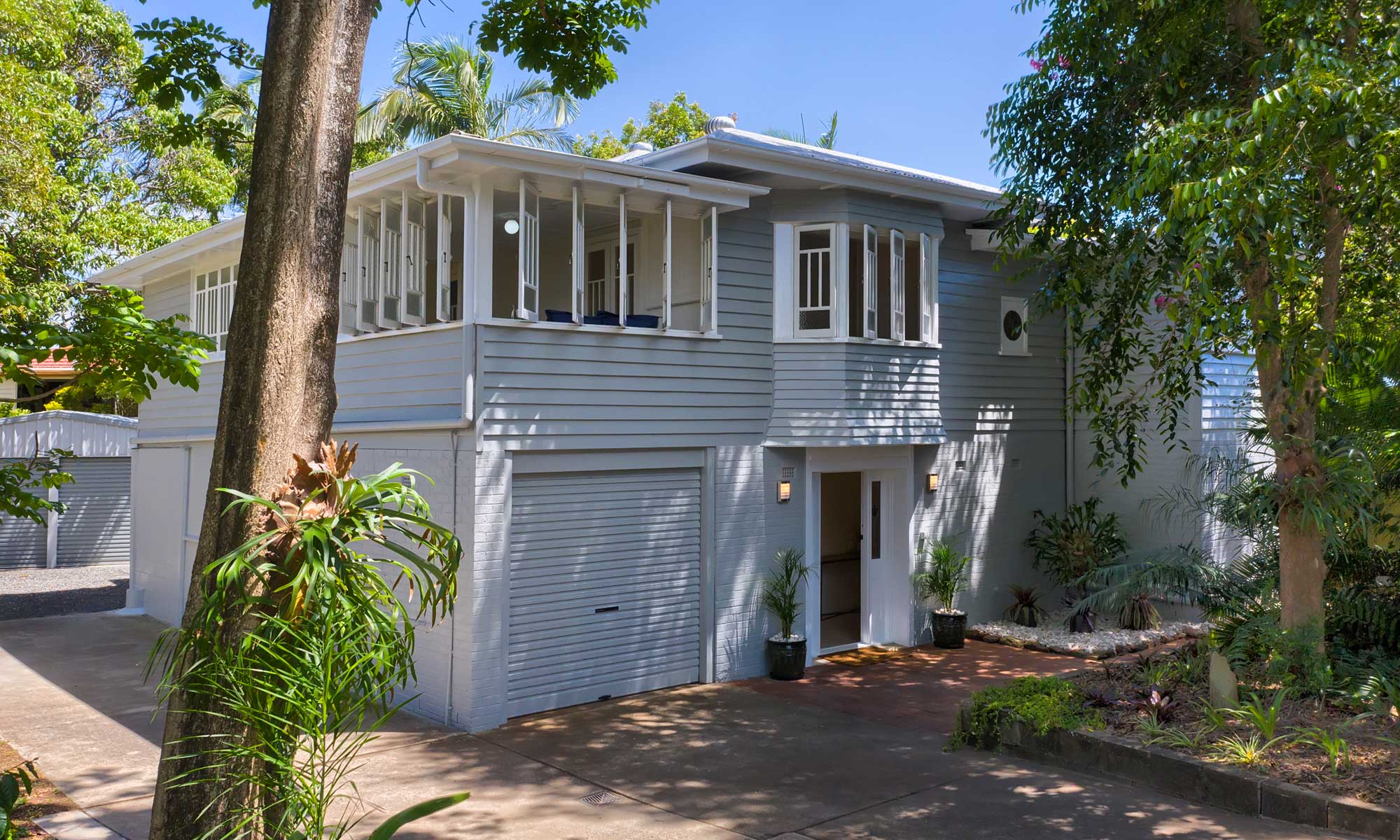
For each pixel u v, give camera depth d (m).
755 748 8.32
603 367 9.84
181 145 7.66
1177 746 7.19
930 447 12.87
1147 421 13.77
